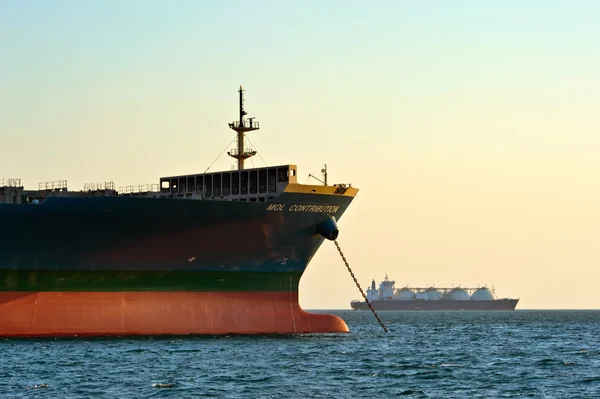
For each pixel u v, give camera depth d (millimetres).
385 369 81938
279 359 85688
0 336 91812
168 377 73562
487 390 70812
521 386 73000
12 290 92250
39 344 90562
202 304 101062
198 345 93250
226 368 78812
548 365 88562
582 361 92938
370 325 196125
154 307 98062
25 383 70250
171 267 97875
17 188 98562
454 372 81188
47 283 93125
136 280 96750
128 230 93250
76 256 92938
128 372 75812
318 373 77875
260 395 66375
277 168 102250
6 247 89938
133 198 91500
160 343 93688
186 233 96312
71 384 70000
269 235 102125
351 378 75688
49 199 88875
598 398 67312
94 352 86375
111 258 94438
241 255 101812
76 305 94375
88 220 90875
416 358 93125
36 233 89938
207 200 95250
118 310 96062
